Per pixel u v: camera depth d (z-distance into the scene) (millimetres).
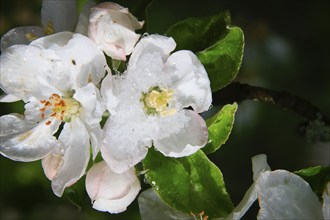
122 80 312
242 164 470
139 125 316
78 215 471
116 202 320
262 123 479
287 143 481
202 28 338
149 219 338
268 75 493
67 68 316
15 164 463
